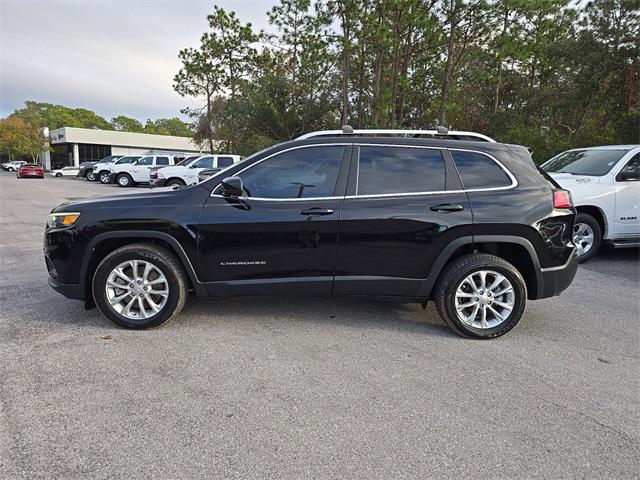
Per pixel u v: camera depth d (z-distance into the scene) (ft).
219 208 12.42
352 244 12.36
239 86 100.53
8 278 18.11
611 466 7.40
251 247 12.39
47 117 308.40
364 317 14.21
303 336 12.57
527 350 11.98
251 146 90.94
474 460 7.48
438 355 11.54
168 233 12.35
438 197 12.44
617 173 22.50
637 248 27.25
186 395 9.32
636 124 59.93
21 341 11.81
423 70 67.31
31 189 72.28
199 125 112.16
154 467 7.14
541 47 63.57
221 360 10.94
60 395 9.20
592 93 66.28
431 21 52.54
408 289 12.65
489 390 9.80
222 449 7.63
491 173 12.81
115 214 12.42
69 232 12.41
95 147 177.78
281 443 7.82
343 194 12.48
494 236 12.40
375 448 7.74
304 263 12.47
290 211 12.32
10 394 9.20
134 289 12.54
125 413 8.61
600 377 10.52
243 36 98.32
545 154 62.08
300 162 12.71
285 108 90.89
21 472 6.94
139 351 11.34
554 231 12.64
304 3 76.84
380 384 9.96
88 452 7.47
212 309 14.61
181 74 104.17
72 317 13.64
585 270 21.33
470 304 12.59
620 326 13.92
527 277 13.09
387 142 12.89
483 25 55.67
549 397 9.57
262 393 9.46
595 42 62.90
